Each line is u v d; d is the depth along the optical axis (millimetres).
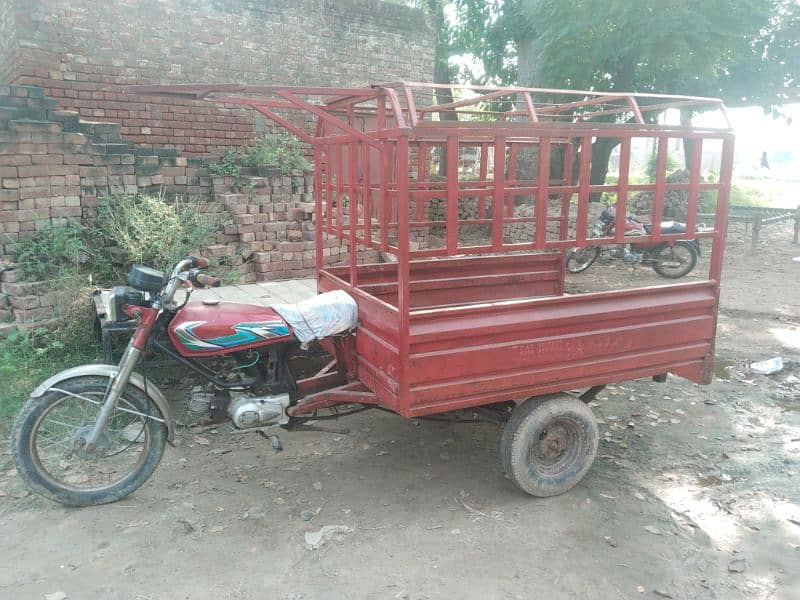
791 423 4711
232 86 3148
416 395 3182
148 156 6840
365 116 4336
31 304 5125
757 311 7820
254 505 3520
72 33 7582
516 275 4910
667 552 3162
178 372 5133
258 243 7012
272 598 2789
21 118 5789
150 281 3311
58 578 2883
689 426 4660
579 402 3643
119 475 3693
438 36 17078
